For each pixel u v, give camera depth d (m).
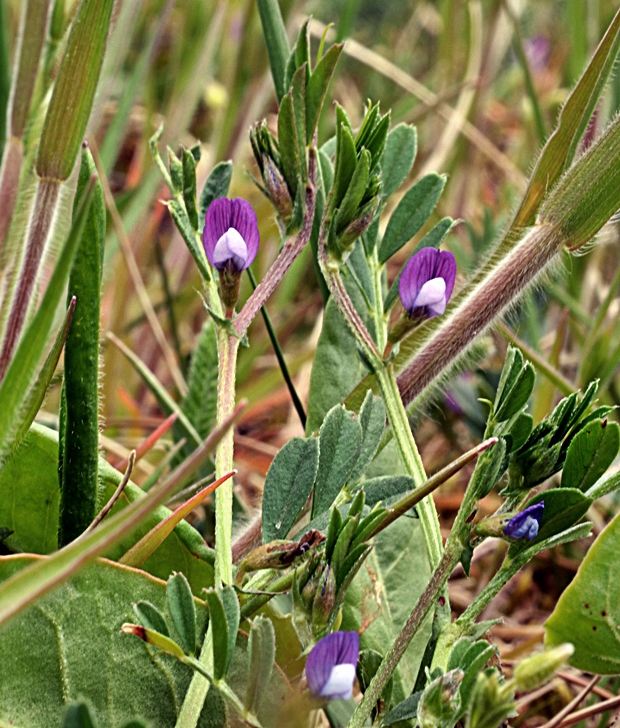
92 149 0.23
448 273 0.16
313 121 0.16
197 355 0.22
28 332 0.14
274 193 0.16
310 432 0.18
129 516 0.13
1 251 0.19
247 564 0.14
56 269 0.13
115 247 0.26
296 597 0.14
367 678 0.15
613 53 0.17
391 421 0.16
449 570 0.14
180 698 0.15
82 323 0.15
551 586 0.23
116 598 0.15
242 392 0.27
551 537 0.14
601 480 0.15
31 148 0.19
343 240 0.16
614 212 0.17
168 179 0.16
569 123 0.17
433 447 0.27
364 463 0.15
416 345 0.17
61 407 0.16
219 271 0.15
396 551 0.18
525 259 0.17
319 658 0.13
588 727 0.19
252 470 0.26
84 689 0.15
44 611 0.15
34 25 0.19
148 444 0.20
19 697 0.14
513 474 0.15
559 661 0.13
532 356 0.22
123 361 0.28
